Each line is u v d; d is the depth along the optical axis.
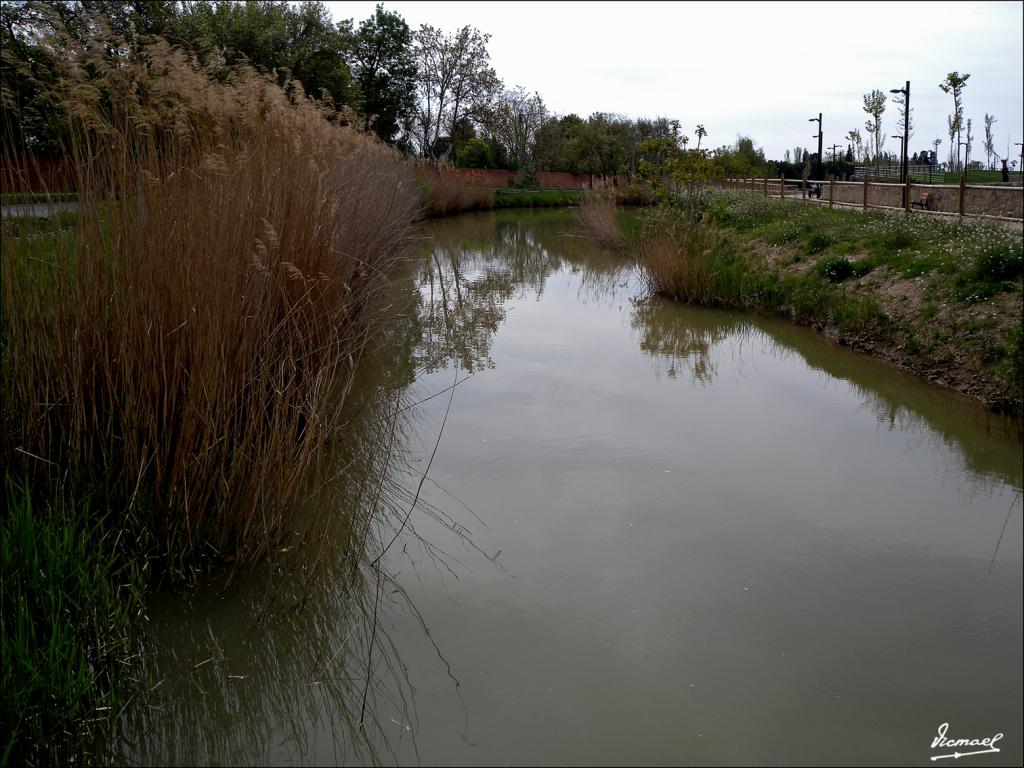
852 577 3.88
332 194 5.98
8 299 3.76
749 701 3.02
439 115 40.22
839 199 20.02
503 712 3.00
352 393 6.55
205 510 3.91
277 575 3.88
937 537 4.27
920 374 7.04
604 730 2.89
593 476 5.05
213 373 3.82
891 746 2.78
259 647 3.42
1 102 3.77
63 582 3.21
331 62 25.11
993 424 5.88
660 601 3.69
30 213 3.88
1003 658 3.25
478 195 31.06
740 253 12.38
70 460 3.75
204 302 3.84
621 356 8.28
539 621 3.55
